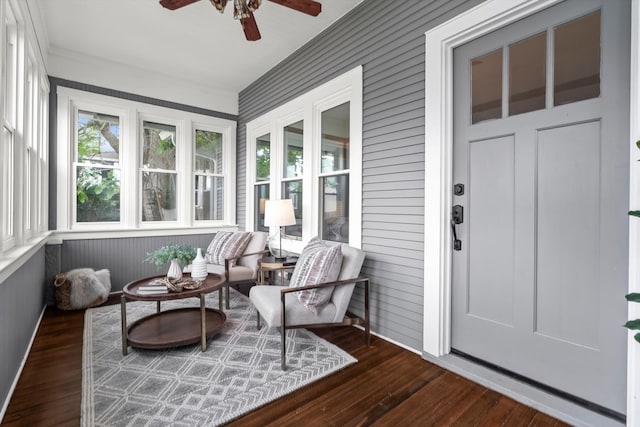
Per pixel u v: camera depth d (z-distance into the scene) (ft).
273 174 13.17
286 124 12.60
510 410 5.39
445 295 7.03
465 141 6.85
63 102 11.55
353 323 7.70
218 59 12.41
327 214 10.61
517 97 6.04
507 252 6.19
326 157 10.63
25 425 4.99
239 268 11.19
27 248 6.87
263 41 11.07
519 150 6.01
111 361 6.99
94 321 9.45
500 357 6.32
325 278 7.25
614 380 4.93
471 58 6.74
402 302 7.86
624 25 4.81
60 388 5.99
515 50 6.05
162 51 11.71
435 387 6.07
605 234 5.02
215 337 8.30
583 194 5.24
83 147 12.21
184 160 14.46
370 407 5.49
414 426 5.03
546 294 5.67
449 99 6.98
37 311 9.07
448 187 7.00
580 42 5.26
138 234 13.07
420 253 7.44
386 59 8.25
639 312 4.38
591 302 5.16
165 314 9.11
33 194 8.70
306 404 5.56
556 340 5.56
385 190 8.27
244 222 15.55
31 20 7.88
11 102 7.04
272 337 8.31
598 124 5.08
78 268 11.63
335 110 10.24
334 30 9.95
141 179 13.51
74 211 11.98
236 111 16.02
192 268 9.09
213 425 4.99
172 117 14.10
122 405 5.45
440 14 7.00
